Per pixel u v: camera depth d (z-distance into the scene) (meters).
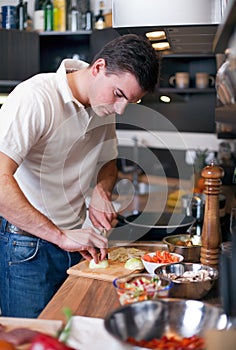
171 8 1.99
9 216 1.92
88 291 1.79
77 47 4.70
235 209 2.08
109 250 2.16
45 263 2.21
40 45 4.69
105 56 1.96
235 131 1.66
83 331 1.45
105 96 1.99
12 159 1.92
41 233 1.94
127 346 1.21
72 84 2.11
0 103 4.37
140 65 1.90
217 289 1.79
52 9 4.44
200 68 4.75
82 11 4.44
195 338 1.31
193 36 2.23
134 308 1.35
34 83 2.04
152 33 2.19
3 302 2.31
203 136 4.87
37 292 2.22
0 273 2.30
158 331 1.36
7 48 4.35
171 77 4.70
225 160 4.34
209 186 1.95
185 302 1.39
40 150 2.11
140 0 2.03
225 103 1.61
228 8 1.18
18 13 4.45
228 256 1.37
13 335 1.36
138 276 1.61
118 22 2.07
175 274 1.81
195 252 2.02
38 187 2.18
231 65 1.34
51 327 1.46
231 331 1.27
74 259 2.28
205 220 1.96
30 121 1.96
